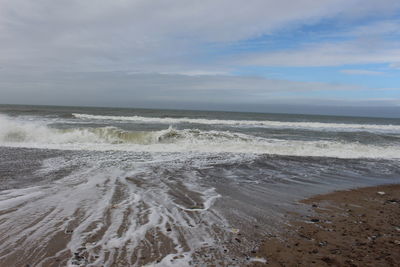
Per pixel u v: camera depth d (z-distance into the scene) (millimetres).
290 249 3186
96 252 2922
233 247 3182
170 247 3105
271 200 5176
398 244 3395
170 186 5777
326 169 8344
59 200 4613
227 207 4637
